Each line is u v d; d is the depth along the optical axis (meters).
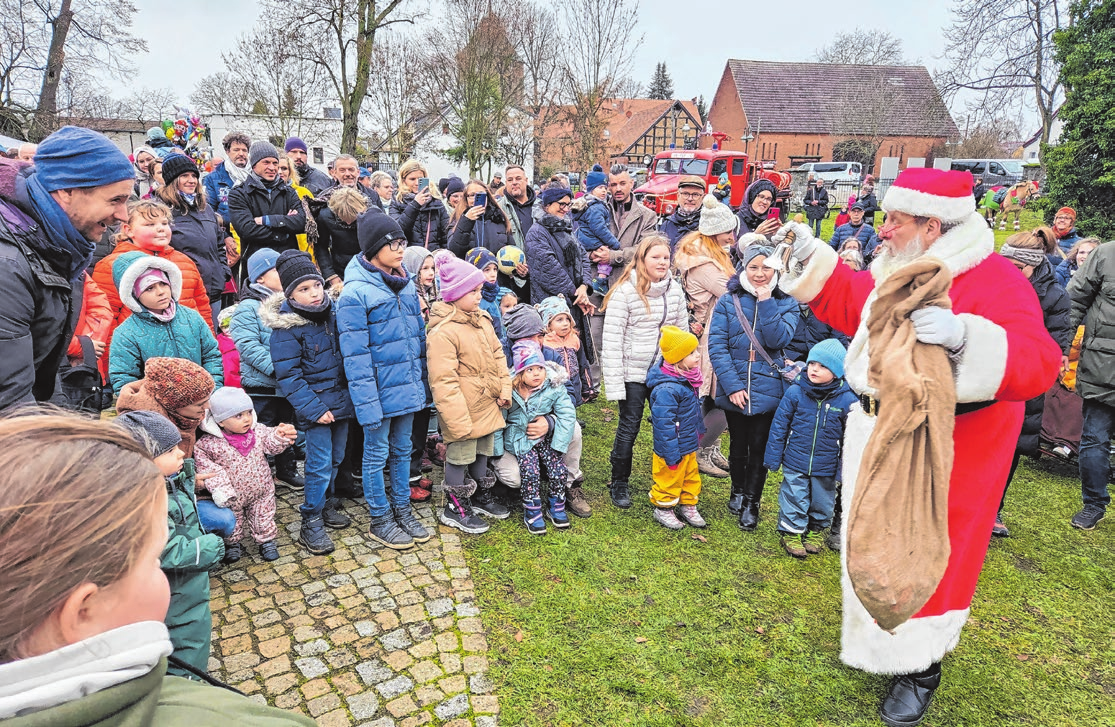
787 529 3.58
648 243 3.79
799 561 3.46
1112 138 12.45
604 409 5.74
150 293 2.96
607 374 3.85
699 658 2.67
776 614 2.99
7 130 15.88
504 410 3.69
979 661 2.78
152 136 7.16
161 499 0.75
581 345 5.64
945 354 1.96
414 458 4.02
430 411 4.02
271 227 5.09
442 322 3.42
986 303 2.11
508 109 25.67
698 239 4.53
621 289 3.85
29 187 1.69
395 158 26.19
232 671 2.44
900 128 37.34
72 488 0.65
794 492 3.53
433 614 2.82
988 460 2.17
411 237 5.73
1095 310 3.84
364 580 3.07
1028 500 4.36
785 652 2.74
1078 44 12.86
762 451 3.73
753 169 19.48
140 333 2.99
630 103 48.22
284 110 23.22
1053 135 23.33
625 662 2.62
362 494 3.97
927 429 1.95
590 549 3.46
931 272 1.97
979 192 22.59
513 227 5.49
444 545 3.42
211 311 4.70
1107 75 12.36
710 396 4.07
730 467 4.00
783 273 2.62
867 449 2.03
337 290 4.36
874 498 1.98
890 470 1.97
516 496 4.04
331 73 19.09
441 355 3.38
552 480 3.68
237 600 2.88
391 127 24.78
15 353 1.64
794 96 40.09
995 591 3.30
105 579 0.66
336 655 2.55
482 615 2.85
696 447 3.68
